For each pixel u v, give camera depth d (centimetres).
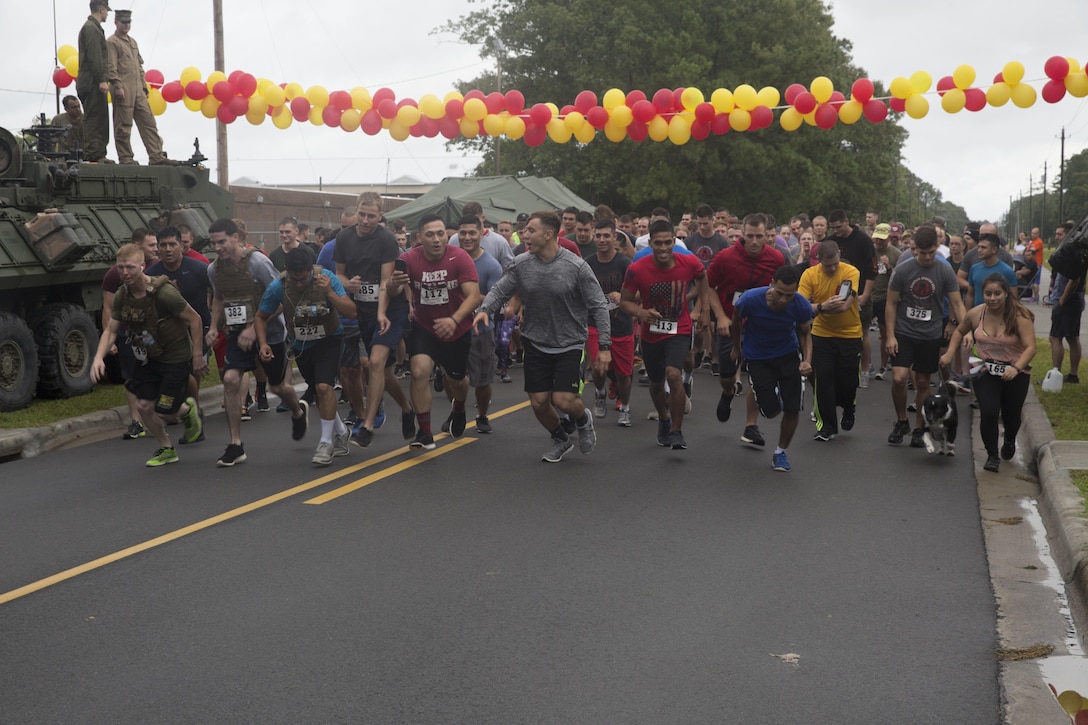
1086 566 596
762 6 4772
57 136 1421
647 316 967
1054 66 1384
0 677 474
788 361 908
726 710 438
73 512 775
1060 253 1295
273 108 1544
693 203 4656
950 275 1019
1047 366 1559
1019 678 474
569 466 934
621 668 482
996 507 803
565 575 620
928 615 556
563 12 4625
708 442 1057
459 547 678
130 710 439
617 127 1531
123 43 1600
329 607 565
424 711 437
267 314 913
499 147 4897
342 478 883
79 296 1346
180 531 718
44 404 1238
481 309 922
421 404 984
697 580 612
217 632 528
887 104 1474
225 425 1185
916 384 1040
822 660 493
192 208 1538
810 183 4741
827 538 704
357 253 984
